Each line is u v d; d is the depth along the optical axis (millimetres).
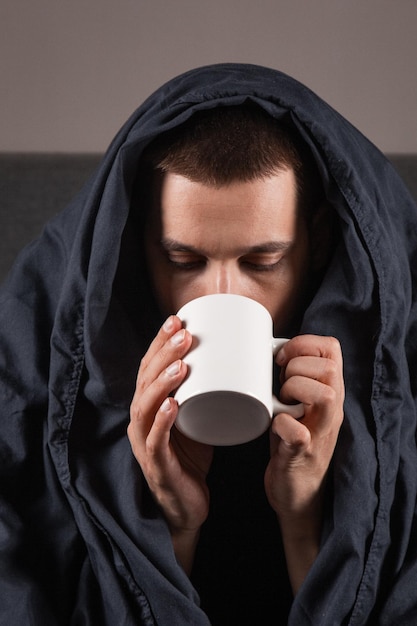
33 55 2529
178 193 1451
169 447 1454
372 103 2537
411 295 1651
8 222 2240
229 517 1695
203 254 1466
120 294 1610
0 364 1658
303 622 1507
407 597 1527
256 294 1495
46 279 1723
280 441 1438
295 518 1530
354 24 2510
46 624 1523
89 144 2551
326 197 1541
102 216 1506
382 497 1521
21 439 1634
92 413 1617
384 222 1589
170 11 2504
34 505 1622
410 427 1598
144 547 1502
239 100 1507
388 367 1542
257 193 1440
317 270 1626
